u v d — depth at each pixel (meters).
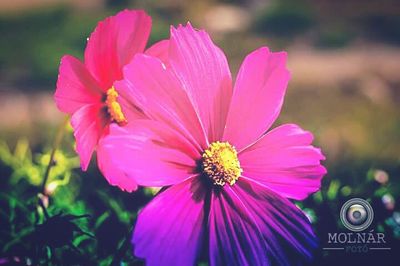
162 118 0.25
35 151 0.62
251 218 0.25
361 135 0.75
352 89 0.96
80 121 0.26
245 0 1.53
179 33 0.26
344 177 0.47
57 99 0.26
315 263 0.32
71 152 0.42
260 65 0.27
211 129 0.26
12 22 1.26
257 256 0.25
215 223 0.25
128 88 0.25
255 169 0.26
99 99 0.27
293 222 0.25
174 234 0.24
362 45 1.27
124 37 0.27
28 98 0.88
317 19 1.44
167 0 1.50
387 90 0.98
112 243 0.32
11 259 0.29
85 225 0.32
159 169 0.24
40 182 0.38
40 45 1.11
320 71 1.06
